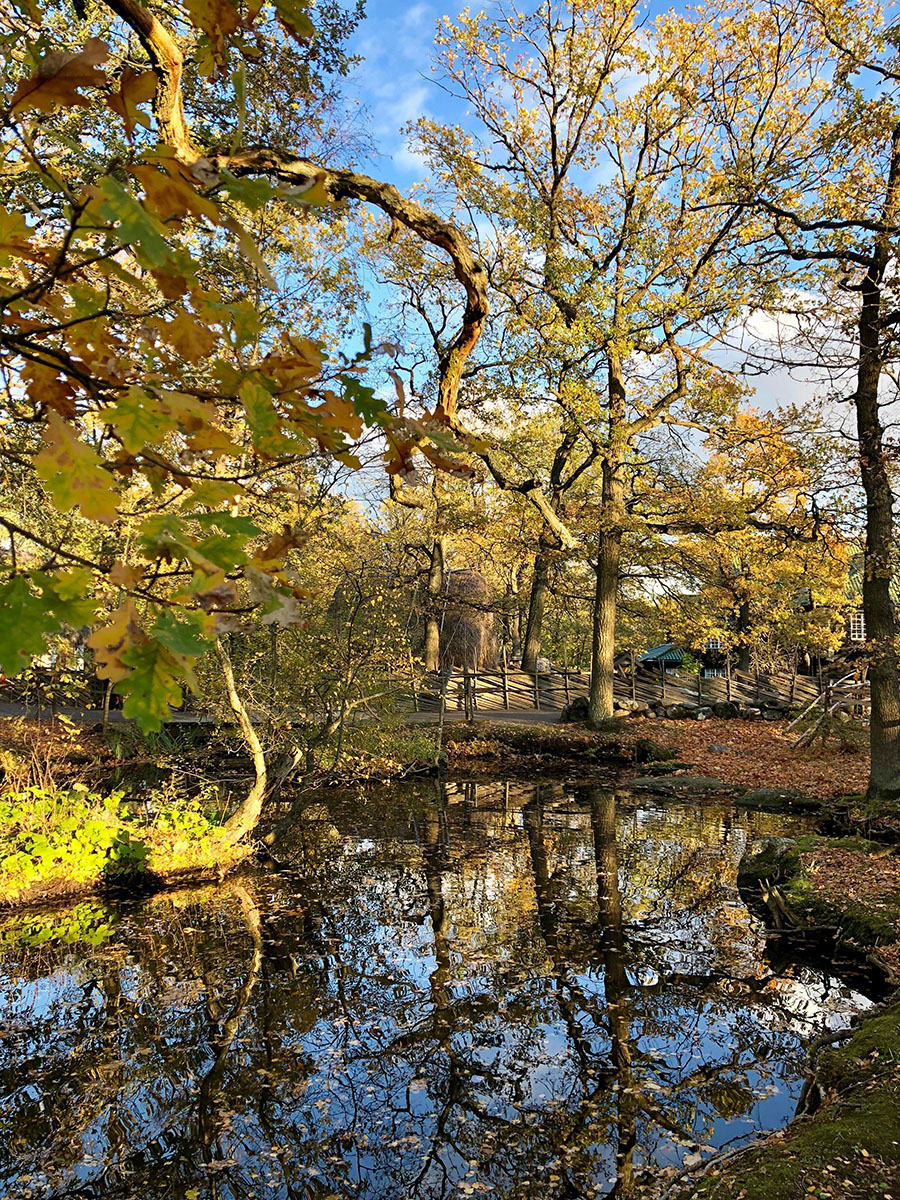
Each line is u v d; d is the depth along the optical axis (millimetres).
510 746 17922
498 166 17844
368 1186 3926
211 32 897
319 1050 5262
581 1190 3855
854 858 8523
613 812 12977
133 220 686
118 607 757
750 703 24203
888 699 11430
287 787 13609
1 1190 3936
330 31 6230
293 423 928
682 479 19078
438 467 1040
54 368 837
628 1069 4988
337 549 10836
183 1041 5375
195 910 7961
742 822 12117
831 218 12180
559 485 21031
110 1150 4250
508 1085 4848
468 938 7246
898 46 10148
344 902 8242
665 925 7586
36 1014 5766
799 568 20250
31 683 10359
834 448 11953
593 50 16375
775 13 13891
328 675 10984
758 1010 5766
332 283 8070
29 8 810
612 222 17703
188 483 921
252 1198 3844
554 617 37156
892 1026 4625
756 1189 3055
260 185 754
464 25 16172
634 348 16000
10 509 5070
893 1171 3156
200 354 879
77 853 8492
